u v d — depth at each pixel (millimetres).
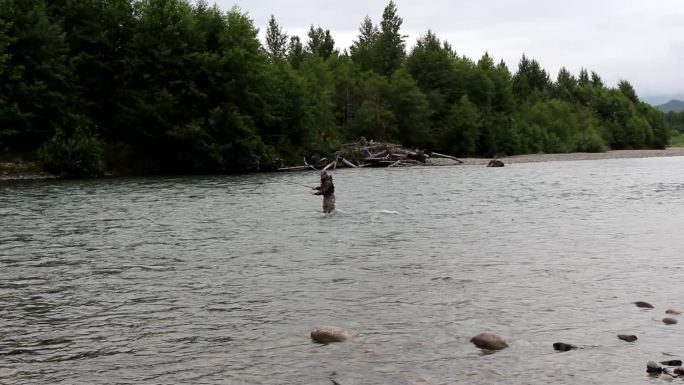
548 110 122875
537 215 21953
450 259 13672
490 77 110625
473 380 6699
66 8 55062
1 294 10672
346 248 15242
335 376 6836
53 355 7598
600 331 8398
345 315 9258
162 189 35125
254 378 6805
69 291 10883
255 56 59938
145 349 7801
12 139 48188
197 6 61281
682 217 21016
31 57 49281
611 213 22406
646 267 12625
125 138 55719
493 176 46062
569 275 11898
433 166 64312
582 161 76625
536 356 7438
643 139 141125
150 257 14141
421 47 106875
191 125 53500
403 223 20000
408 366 7133
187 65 56781
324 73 85312
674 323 8695
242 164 57688
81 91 53781
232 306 9812
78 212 23469
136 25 56750
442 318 9055
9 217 21906
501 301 9984
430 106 96250
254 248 15305
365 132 81812
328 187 22594
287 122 64875
